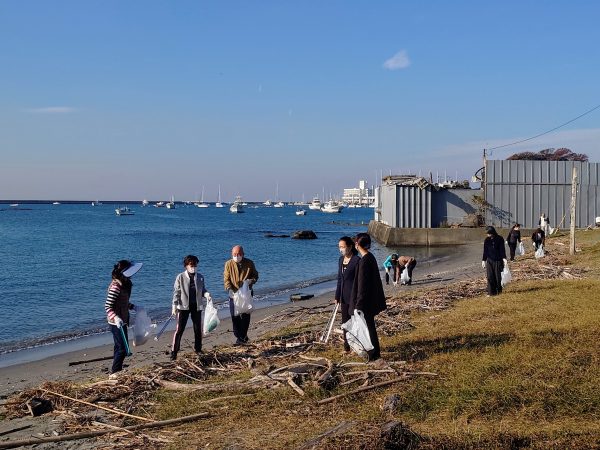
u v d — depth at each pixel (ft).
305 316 52.37
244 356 33.94
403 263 73.67
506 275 53.26
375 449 17.39
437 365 27.73
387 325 40.14
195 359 32.58
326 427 20.58
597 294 46.34
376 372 26.81
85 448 21.18
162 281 95.30
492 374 25.07
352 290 29.89
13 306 72.13
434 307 48.14
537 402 21.34
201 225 342.44
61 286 90.74
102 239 213.46
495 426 19.48
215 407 24.23
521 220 145.89
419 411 21.68
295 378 26.91
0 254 149.38
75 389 28.27
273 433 20.54
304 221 417.28
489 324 36.60
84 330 57.11
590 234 117.29
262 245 182.60
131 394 27.22
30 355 45.57
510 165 145.89
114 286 31.01
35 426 24.16
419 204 147.84
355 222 394.32
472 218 146.41
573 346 29.12
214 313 36.42
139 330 33.24
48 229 283.59
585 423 19.52
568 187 145.79
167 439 20.98
